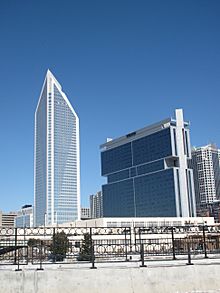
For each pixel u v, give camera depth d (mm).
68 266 24859
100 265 24906
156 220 149500
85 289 20188
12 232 39969
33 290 20047
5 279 20250
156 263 24266
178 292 21094
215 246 39125
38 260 30953
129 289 20531
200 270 21891
